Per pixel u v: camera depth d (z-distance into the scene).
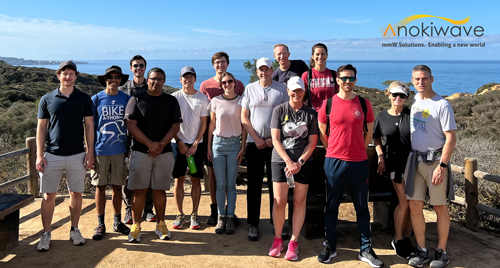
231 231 4.00
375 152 3.90
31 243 3.71
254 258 3.40
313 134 3.35
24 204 3.49
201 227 4.22
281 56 4.49
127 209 4.30
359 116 3.17
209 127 4.10
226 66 4.57
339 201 3.37
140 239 3.82
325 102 3.35
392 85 3.43
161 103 3.60
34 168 5.45
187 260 3.34
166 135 3.61
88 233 3.98
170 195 5.62
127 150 3.97
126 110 3.59
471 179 4.09
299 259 3.39
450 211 4.73
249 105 3.85
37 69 45.31
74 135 3.54
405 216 3.49
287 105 3.40
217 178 4.00
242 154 4.08
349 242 3.81
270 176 4.06
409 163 3.30
